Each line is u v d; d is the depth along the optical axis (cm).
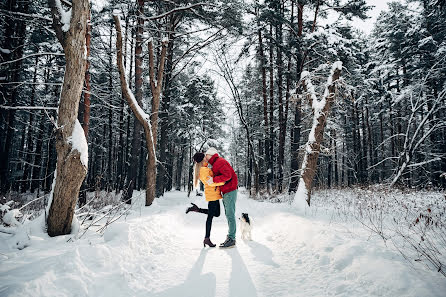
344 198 1032
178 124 2072
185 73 2019
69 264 239
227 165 422
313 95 816
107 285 241
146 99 1708
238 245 427
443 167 1509
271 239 467
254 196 1480
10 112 1144
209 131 2377
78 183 367
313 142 768
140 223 425
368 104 2289
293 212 673
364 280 238
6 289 184
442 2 1266
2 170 1168
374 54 2058
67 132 360
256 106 2192
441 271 229
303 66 1269
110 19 838
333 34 1102
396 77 1758
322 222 500
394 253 278
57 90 1262
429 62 1419
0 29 1009
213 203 427
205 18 1008
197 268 314
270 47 1527
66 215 365
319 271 285
